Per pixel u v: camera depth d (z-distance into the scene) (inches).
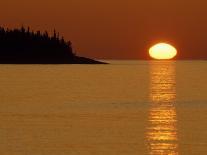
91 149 4837.6
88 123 6343.5
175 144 5068.9
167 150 4820.4
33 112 7504.9
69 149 4835.1
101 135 5521.7
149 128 5984.3
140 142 5152.6
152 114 7308.1
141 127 6053.2
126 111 7682.1
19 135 5472.4
